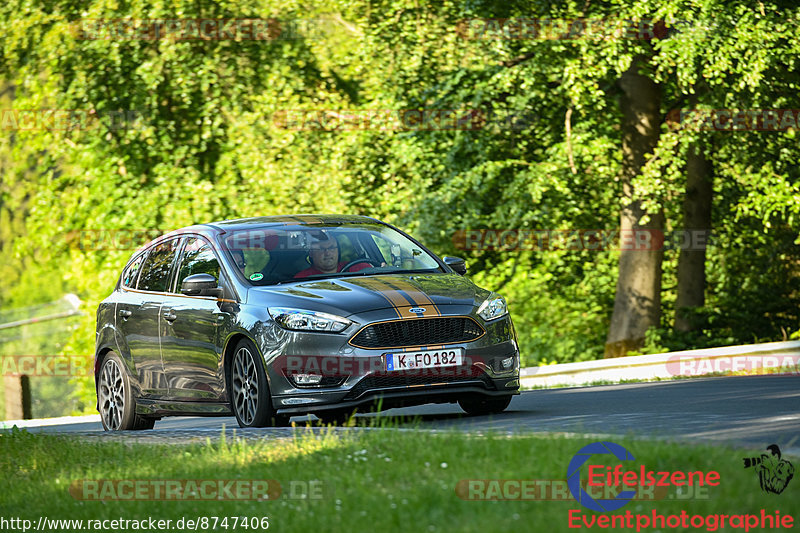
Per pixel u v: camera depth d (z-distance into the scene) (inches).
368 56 2871.6
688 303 3243.1
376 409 1069.8
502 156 2928.2
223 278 1179.9
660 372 2154.3
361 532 575.2
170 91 3127.5
